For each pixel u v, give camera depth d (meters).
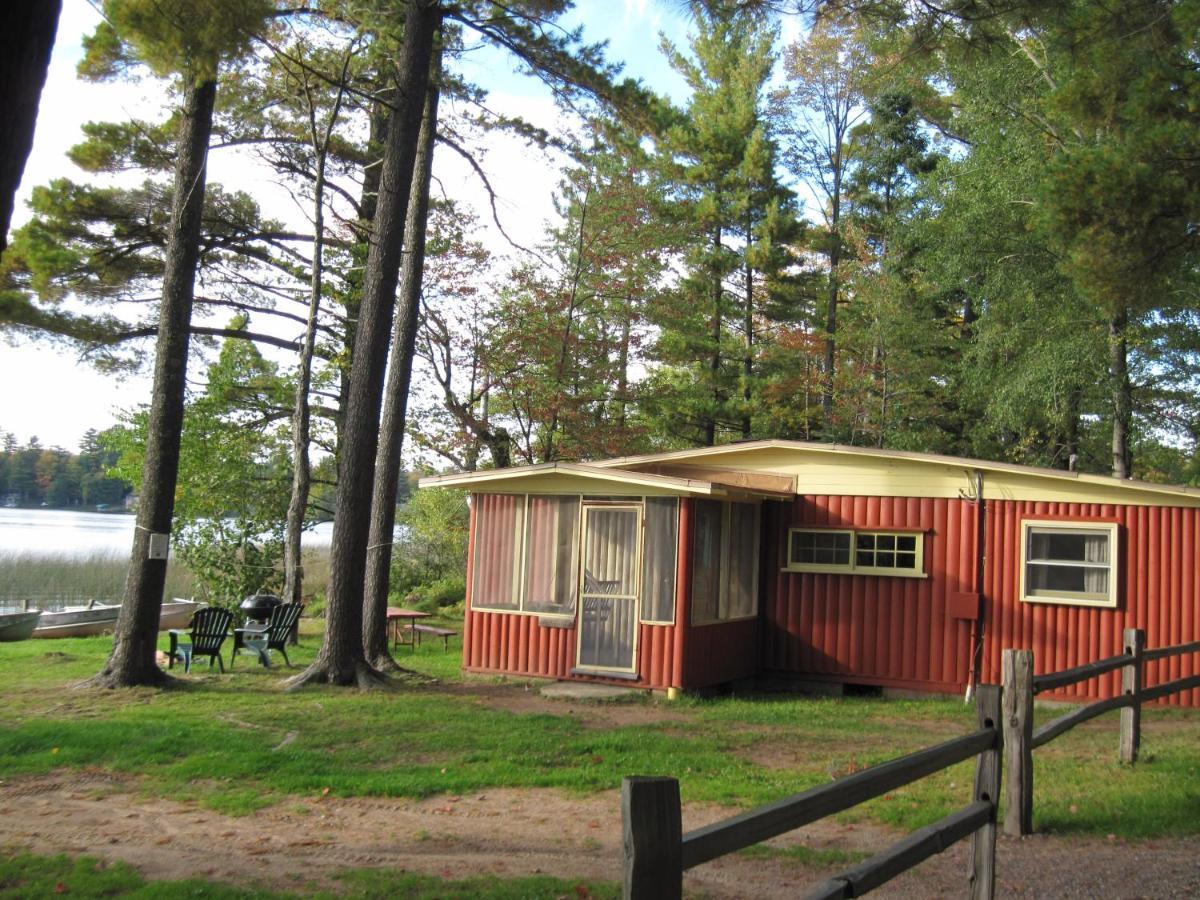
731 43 30.78
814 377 30.27
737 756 9.28
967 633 14.14
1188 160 10.69
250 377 23.72
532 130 17.22
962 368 24.73
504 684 13.78
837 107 33.31
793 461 15.30
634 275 25.86
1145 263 10.71
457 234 23.31
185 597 25.92
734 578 14.68
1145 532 13.41
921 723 11.55
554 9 13.66
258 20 10.03
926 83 30.97
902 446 28.75
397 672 14.21
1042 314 20.81
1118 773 8.18
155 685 11.95
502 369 24.11
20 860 5.68
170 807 7.02
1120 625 13.41
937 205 26.78
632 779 2.41
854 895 3.38
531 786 7.88
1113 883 5.51
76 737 8.89
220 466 22.06
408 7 13.30
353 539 12.93
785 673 15.20
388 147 13.23
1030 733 6.54
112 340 20.03
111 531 57.88
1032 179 20.30
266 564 21.47
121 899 5.08
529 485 14.35
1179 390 21.95
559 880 5.54
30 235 18.80
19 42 3.31
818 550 15.16
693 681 13.37
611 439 25.31
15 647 16.53
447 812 7.07
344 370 22.91
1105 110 11.56
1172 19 10.23
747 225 31.06
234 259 22.34
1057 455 26.77
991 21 9.04
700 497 13.59
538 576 14.20
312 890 5.29
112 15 9.55
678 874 2.47
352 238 21.75
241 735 9.32
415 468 25.95
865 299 29.42
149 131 18.62
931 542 14.45
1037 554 13.92
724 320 31.59
